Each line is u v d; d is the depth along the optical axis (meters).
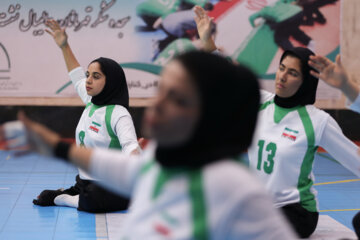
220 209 1.62
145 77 12.88
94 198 6.38
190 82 1.64
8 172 8.91
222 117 1.67
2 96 12.62
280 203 4.93
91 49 12.75
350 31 12.89
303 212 4.97
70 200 6.71
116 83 6.32
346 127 13.02
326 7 12.84
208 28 4.80
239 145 1.74
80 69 7.07
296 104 4.91
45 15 12.57
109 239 5.41
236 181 1.64
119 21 12.73
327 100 12.98
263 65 12.95
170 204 1.68
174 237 1.63
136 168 2.04
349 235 5.63
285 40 12.89
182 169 1.71
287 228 1.67
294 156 4.79
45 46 12.66
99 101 6.30
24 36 12.58
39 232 5.63
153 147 1.92
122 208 6.62
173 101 1.65
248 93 1.70
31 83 12.69
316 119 4.82
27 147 2.15
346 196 7.88
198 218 1.63
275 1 12.81
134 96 12.87
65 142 2.19
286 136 4.84
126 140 5.93
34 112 12.74
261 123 4.99
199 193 1.64
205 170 1.68
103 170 2.11
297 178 4.89
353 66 12.95
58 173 9.00
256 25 12.86
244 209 1.60
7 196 7.26
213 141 1.69
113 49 12.79
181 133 1.67
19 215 6.30
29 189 7.75
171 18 12.72
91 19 12.69
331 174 9.59
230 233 1.61
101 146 6.18
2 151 10.77
